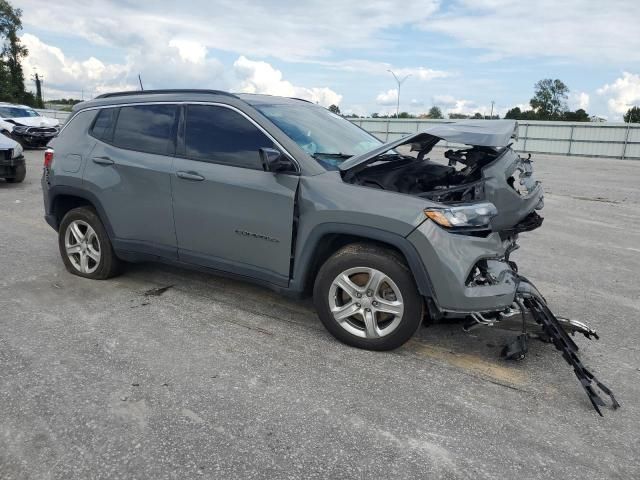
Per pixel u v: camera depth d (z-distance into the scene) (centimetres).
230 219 398
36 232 682
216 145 411
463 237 337
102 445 259
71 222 497
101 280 499
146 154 442
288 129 399
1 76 6531
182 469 245
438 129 383
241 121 404
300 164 376
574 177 1852
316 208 361
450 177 445
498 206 465
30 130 1831
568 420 297
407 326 352
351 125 489
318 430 278
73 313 420
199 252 424
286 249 379
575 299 515
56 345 362
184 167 417
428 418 293
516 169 488
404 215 337
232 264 409
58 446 257
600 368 367
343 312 371
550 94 9506
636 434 287
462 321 364
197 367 339
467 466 255
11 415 280
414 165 440
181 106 435
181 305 445
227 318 421
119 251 471
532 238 787
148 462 248
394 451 264
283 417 288
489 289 338
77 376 322
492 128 387
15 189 1012
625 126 3666
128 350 359
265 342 380
